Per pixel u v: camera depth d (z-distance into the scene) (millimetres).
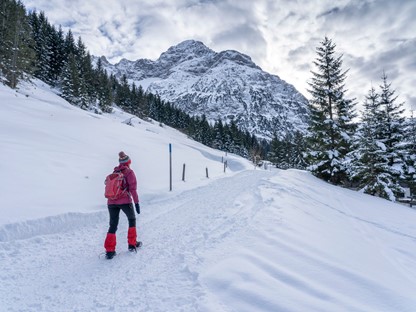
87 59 72375
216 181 16422
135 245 5527
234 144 98875
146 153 21281
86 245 5922
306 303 3217
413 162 25672
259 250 4883
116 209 5535
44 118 21328
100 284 4141
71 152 13797
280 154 81688
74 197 8586
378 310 3158
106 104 65938
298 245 5176
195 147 50938
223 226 6652
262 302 3271
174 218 7879
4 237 5664
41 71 60438
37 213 6750
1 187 7645
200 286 3803
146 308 3426
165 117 110750
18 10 45375
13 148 11250
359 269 4387
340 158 23328
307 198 11078
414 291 3781
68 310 3465
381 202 15961
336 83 24188
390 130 25266
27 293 3895
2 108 19422
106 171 12547
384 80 25828
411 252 6035
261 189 11398
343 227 7387
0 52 38438
